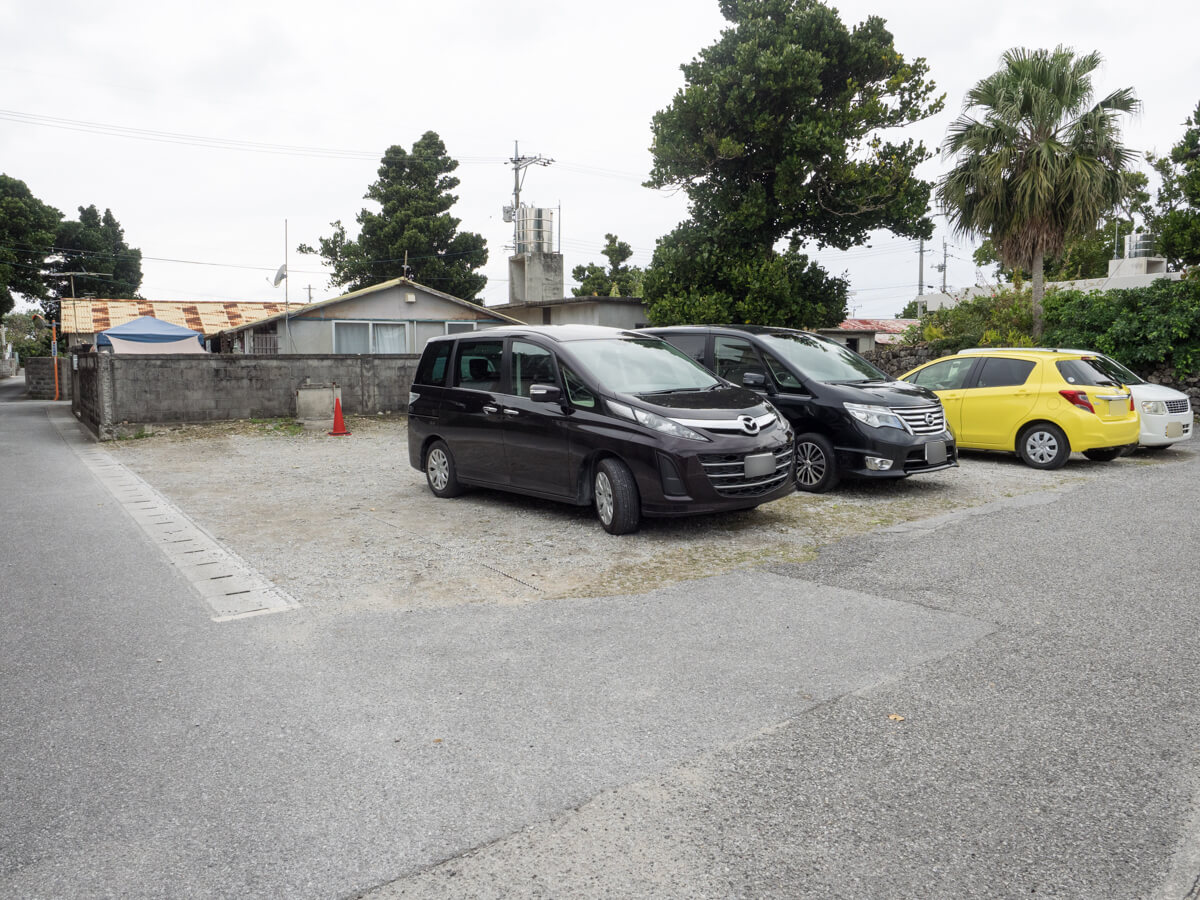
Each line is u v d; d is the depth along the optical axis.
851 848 2.57
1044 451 10.20
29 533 7.25
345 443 13.98
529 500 8.56
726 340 9.50
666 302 21.80
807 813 2.77
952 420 10.99
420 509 8.20
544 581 5.61
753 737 3.31
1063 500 8.18
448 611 4.99
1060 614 4.74
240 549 6.62
